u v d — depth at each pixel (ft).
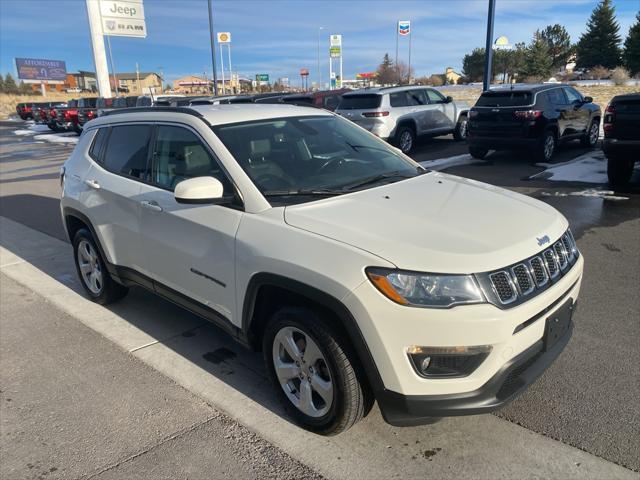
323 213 9.47
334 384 8.84
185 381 11.57
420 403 8.03
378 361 8.08
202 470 8.84
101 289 15.49
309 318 8.89
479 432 9.47
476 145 39.11
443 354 7.84
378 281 7.91
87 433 9.87
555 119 37.63
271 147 11.57
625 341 12.41
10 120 157.38
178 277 11.81
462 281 7.80
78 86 351.05
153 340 13.56
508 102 37.27
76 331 14.19
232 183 10.52
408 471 8.61
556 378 11.00
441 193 10.71
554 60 201.46
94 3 94.48
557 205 24.99
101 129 15.33
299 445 9.36
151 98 80.02
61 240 23.67
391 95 46.32
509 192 11.44
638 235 20.30
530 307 8.17
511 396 8.32
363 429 9.70
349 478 8.54
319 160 11.91
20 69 282.77
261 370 11.96
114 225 13.67
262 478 8.63
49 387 11.47
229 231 10.11
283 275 8.97
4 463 9.14
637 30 157.89
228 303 10.48
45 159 57.62
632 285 15.65
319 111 14.02
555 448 8.98
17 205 31.83
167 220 11.73
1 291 17.38
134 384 11.49
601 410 9.92
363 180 11.43
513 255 8.32
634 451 8.82
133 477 8.72
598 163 35.94
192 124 11.79
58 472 8.90
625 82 99.25
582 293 15.19
